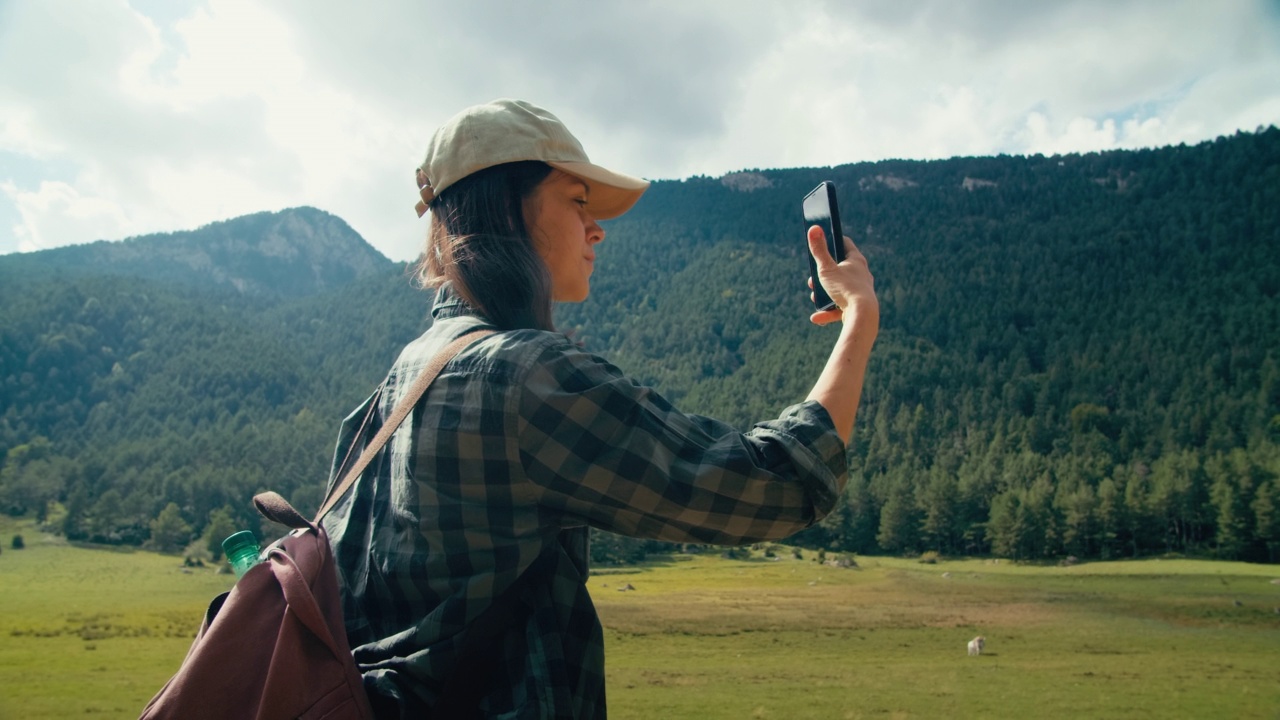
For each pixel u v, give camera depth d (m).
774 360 179.62
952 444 135.75
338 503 1.21
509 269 1.10
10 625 49.34
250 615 0.93
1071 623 48.56
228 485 121.25
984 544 105.25
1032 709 24.53
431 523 0.98
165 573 87.06
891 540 108.81
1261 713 23.69
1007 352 175.62
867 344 1.12
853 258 1.25
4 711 24.50
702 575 84.44
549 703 0.95
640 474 0.93
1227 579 73.62
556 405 0.94
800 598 63.78
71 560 95.00
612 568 90.88
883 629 46.31
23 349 198.00
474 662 0.97
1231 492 90.06
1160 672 31.58
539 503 0.98
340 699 0.90
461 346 1.06
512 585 0.97
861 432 145.00
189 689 0.87
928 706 25.11
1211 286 182.50
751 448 0.98
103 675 32.50
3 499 128.88
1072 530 95.94
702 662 35.12
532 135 1.17
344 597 1.13
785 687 28.53
